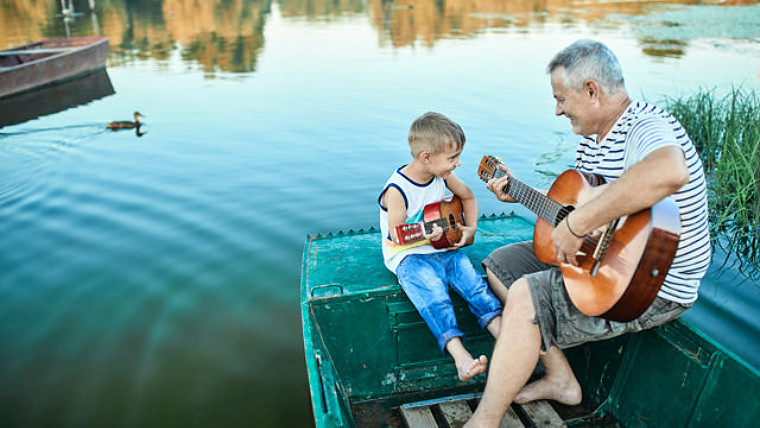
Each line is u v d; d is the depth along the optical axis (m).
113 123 7.95
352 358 2.50
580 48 1.90
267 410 2.84
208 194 5.45
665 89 8.20
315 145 6.85
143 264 4.20
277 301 3.75
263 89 10.09
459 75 10.38
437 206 2.46
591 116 1.96
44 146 7.20
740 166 4.98
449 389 2.61
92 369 3.14
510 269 2.41
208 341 3.37
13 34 17.50
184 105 9.19
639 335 2.25
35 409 2.85
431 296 2.29
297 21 21.59
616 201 1.68
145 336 3.41
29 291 3.86
